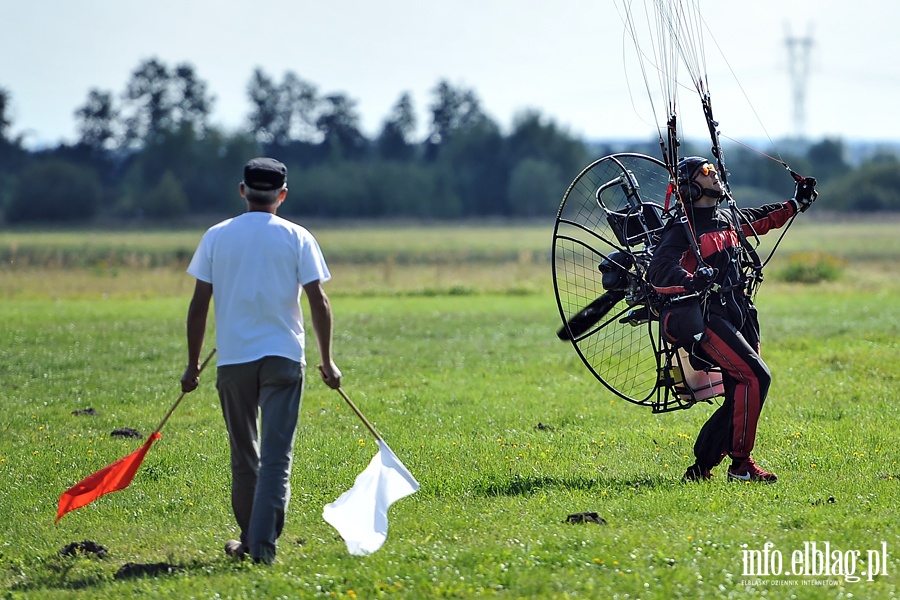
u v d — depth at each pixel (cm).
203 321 2161
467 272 13862
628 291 2936
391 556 2127
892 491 2630
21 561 2288
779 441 3366
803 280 12006
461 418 3944
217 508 2744
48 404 4406
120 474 2258
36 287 11219
